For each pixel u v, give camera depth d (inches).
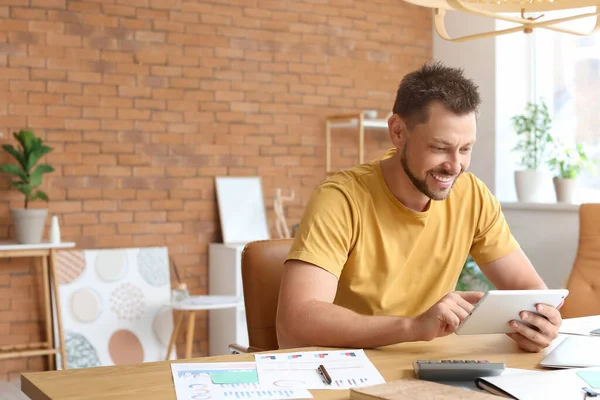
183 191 198.8
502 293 63.6
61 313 180.1
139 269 189.9
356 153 222.7
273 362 61.9
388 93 225.8
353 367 61.4
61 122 185.3
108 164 190.2
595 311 138.2
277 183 210.7
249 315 92.8
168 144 196.9
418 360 60.1
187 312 200.8
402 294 82.9
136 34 192.4
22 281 181.2
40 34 182.5
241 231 202.2
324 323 69.2
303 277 73.8
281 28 209.9
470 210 86.0
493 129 211.6
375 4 223.0
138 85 193.0
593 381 55.1
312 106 214.8
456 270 85.8
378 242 81.1
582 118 200.8
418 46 229.6
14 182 171.3
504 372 59.5
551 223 191.8
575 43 202.1
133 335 187.3
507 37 212.1
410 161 74.1
